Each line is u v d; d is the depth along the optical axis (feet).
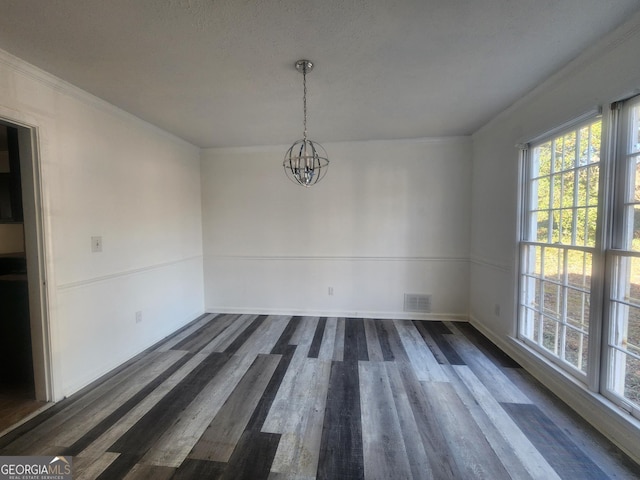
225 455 5.17
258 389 7.27
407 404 6.63
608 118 5.59
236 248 13.38
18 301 7.19
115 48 5.68
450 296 12.42
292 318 12.73
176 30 5.16
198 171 13.23
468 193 12.03
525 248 8.53
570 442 5.45
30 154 6.39
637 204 5.31
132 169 9.25
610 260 5.70
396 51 5.89
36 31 5.12
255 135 11.44
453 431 5.76
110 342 8.35
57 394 6.78
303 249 13.01
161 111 8.92
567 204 6.96
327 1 4.49
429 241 12.37
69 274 7.13
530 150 8.30
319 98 8.06
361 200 12.59
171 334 10.98
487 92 7.80
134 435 5.66
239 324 12.01
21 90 6.07
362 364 8.54
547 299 7.64
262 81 7.07
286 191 12.96
